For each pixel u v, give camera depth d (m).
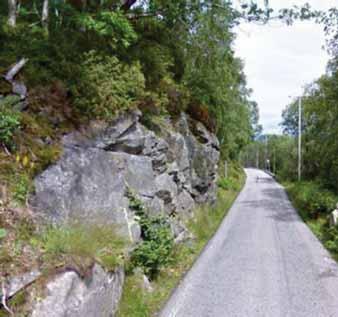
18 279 3.11
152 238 6.32
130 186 6.37
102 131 6.09
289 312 5.21
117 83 6.39
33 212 4.18
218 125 18.42
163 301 5.45
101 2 7.15
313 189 16.86
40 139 5.02
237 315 5.08
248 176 46.97
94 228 4.68
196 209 11.66
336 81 14.94
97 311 3.81
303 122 30.06
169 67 10.88
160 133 8.80
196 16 9.38
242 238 10.27
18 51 5.83
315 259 8.12
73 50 6.40
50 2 7.11
